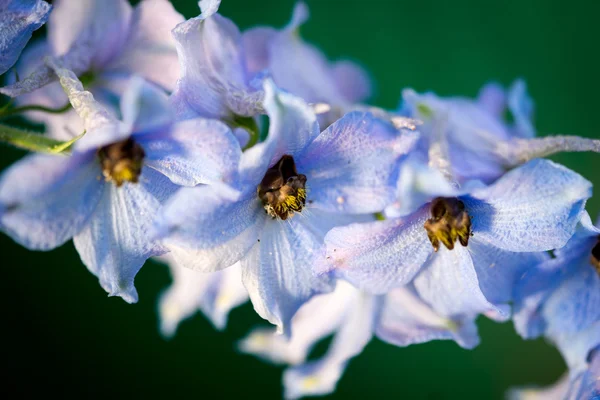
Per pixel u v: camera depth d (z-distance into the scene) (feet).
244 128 1.18
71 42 1.24
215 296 1.35
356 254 1.15
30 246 1.11
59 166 1.10
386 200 1.15
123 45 1.25
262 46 1.36
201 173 1.12
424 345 1.61
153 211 1.14
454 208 1.14
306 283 1.17
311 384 1.36
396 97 1.60
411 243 1.16
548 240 1.14
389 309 1.28
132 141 1.11
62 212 1.11
